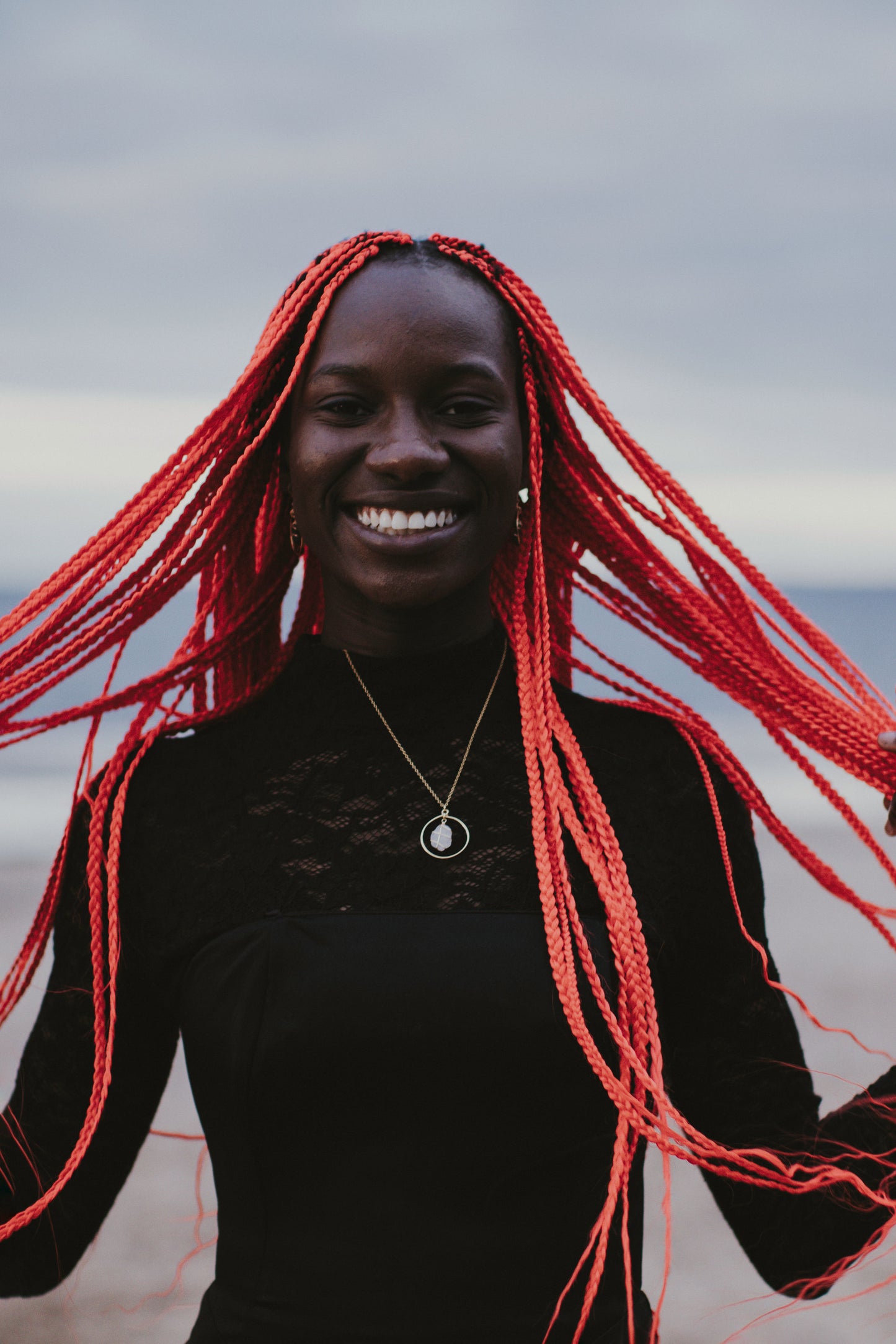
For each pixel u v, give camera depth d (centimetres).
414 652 190
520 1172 167
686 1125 163
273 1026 168
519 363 188
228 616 205
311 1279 166
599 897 178
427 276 181
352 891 175
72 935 186
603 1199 173
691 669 204
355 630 191
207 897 177
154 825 183
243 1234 172
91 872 180
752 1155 182
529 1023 166
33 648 184
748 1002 188
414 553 177
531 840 179
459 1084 166
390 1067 166
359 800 181
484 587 195
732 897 186
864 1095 194
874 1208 184
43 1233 190
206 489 190
